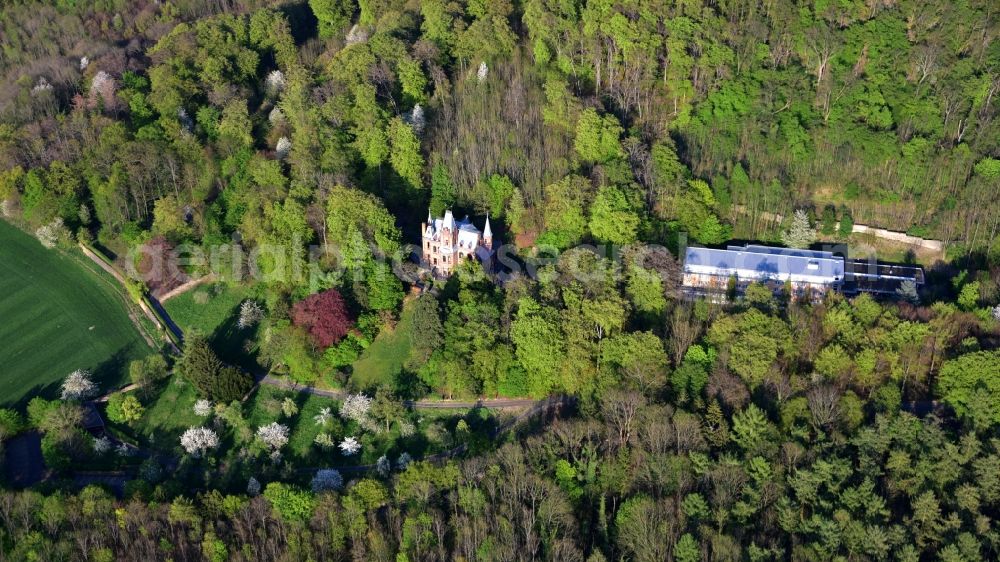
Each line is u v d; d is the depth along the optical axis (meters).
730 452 198.50
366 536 195.62
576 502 198.75
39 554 194.00
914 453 197.50
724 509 189.50
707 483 195.50
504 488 197.75
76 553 194.50
